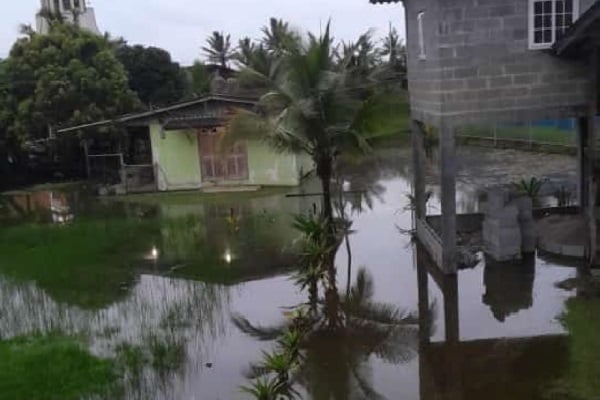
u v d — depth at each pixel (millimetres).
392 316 10094
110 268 13633
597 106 10844
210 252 14445
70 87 25078
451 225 11250
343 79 14234
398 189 20641
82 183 26109
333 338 9445
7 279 13094
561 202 15484
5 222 19375
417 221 14227
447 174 11117
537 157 24500
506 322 9453
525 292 10492
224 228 16656
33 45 26266
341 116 14414
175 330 9969
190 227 17016
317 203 19156
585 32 9891
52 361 8836
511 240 11914
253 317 10430
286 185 22406
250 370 8492
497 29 10805
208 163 22938
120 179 24953
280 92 14664
